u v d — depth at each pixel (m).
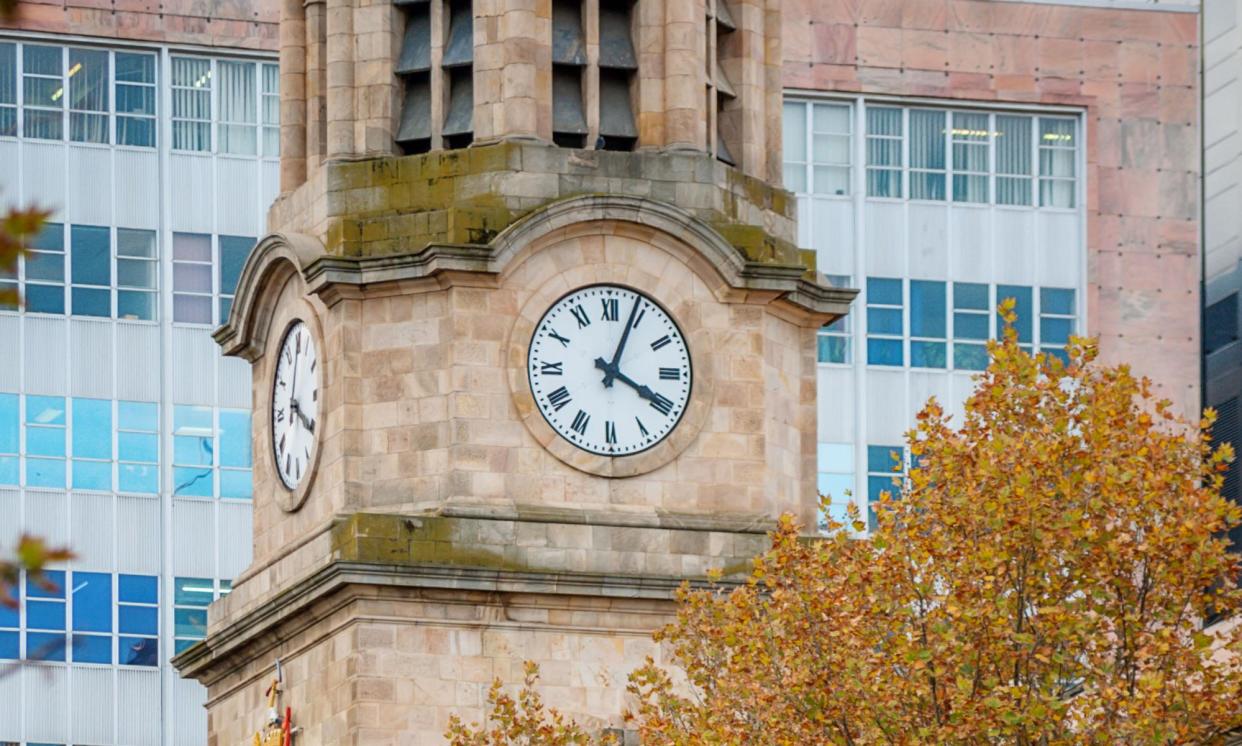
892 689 82.12
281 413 96.31
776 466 94.25
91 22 139.00
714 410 93.50
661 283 93.44
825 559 84.81
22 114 139.12
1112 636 84.69
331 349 93.81
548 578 91.62
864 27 144.38
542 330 92.81
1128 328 146.00
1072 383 97.62
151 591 138.88
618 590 92.00
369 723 91.12
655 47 94.94
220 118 140.62
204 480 139.75
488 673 91.81
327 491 93.81
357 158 94.81
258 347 97.44
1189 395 146.38
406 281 92.88
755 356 93.94
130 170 139.88
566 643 92.12
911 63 144.75
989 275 145.00
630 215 93.00
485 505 92.00
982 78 145.12
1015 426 85.69
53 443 139.00
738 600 85.88
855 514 86.25
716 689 87.75
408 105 95.62
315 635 93.62
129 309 140.00
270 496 96.69
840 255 143.88
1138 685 81.69
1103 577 82.94
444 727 91.44
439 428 92.62
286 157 97.69
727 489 93.38
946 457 84.75
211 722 98.88
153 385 139.75
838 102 144.38
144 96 140.00
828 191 144.00
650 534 92.44
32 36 138.88
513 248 92.31
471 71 95.00
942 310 144.38
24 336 139.12
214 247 140.25
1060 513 82.56
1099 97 146.38
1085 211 146.00
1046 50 146.12
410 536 91.44
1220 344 101.25
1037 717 80.19
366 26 95.50
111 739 137.75
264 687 96.12
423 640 91.69
